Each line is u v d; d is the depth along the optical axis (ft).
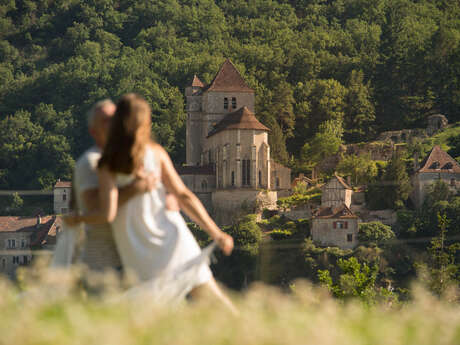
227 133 446.19
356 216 401.49
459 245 210.79
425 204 443.73
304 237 414.62
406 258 379.96
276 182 488.44
